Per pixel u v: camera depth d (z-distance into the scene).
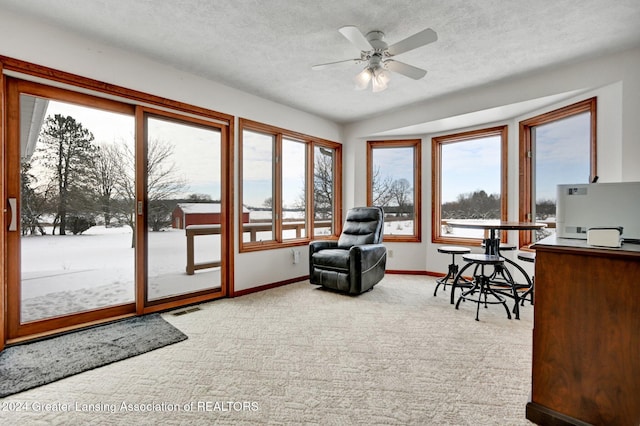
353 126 4.83
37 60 2.17
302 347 2.13
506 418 1.40
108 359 1.94
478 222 3.28
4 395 1.56
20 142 2.23
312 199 4.53
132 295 2.81
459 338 2.28
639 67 2.51
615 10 2.07
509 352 2.05
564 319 1.36
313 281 3.72
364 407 1.48
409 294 3.51
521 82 3.18
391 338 2.28
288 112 4.08
